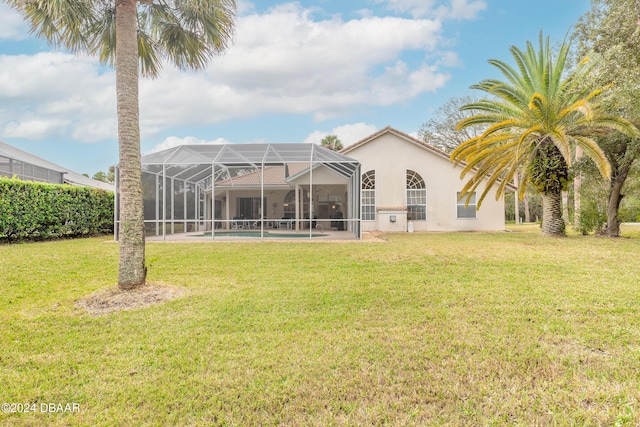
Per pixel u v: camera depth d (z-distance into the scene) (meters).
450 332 4.00
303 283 6.41
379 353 3.47
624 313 4.60
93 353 3.50
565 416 2.46
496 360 3.30
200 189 22.38
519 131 15.20
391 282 6.48
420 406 2.59
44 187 13.40
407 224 20.95
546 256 9.41
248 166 17.77
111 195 17.91
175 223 18.80
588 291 5.72
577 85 12.98
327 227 24.95
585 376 3.00
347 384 2.89
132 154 5.72
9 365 3.23
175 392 2.79
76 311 4.79
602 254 9.69
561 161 14.80
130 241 5.69
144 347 3.63
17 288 5.91
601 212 16.36
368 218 21.84
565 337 3.82
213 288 6.06
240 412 2.53
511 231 20.25
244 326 4.23
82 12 6.27
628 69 9.32
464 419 2.44
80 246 11.41
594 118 12.71
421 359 3.33
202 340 3.81
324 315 4.61
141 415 2.49
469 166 15.79
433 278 6.79
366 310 4.82
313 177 21.27
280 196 26.67
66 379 2.99
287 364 3.25
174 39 7.43
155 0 6.84
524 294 5.59
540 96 12.91
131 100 5.73
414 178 21.77
